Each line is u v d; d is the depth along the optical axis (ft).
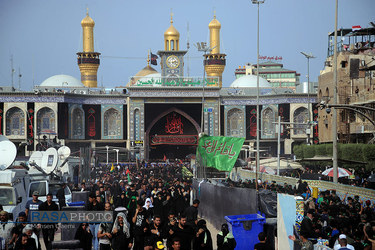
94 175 118.83
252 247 42.65
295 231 38.60
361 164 104.01
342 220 38.78
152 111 230.07
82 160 103.50
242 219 43.21
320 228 40.88
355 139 130.21
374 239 37.42
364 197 71.15
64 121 217.77
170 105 230.68
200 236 38.55
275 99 226.58
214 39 255.50
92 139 225.56
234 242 39.01
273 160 147.02
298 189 76.43
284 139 223.51
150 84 228.84
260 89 241.14
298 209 38.91
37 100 215.92
